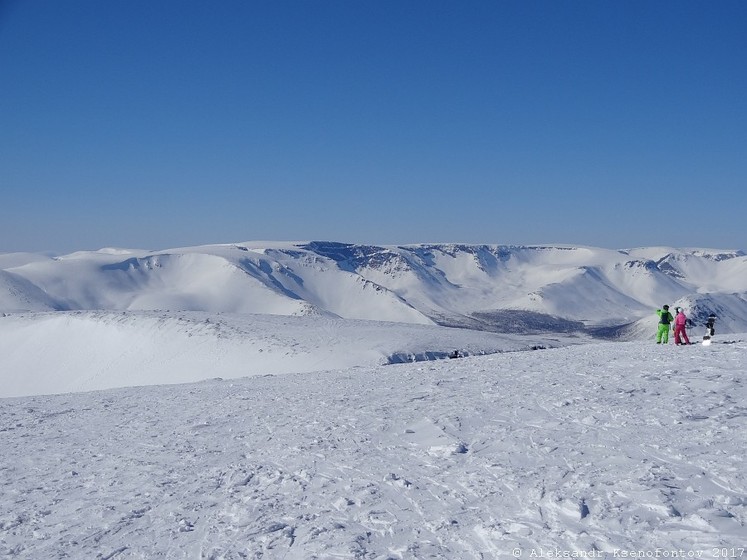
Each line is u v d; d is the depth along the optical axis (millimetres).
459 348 55281
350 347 52469
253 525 7449
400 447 10055
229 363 52094
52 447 13445
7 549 7574
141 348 58750
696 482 6797
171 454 11570
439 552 6074
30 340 66688
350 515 7387
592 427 9695
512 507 6906
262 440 11789
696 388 11719
